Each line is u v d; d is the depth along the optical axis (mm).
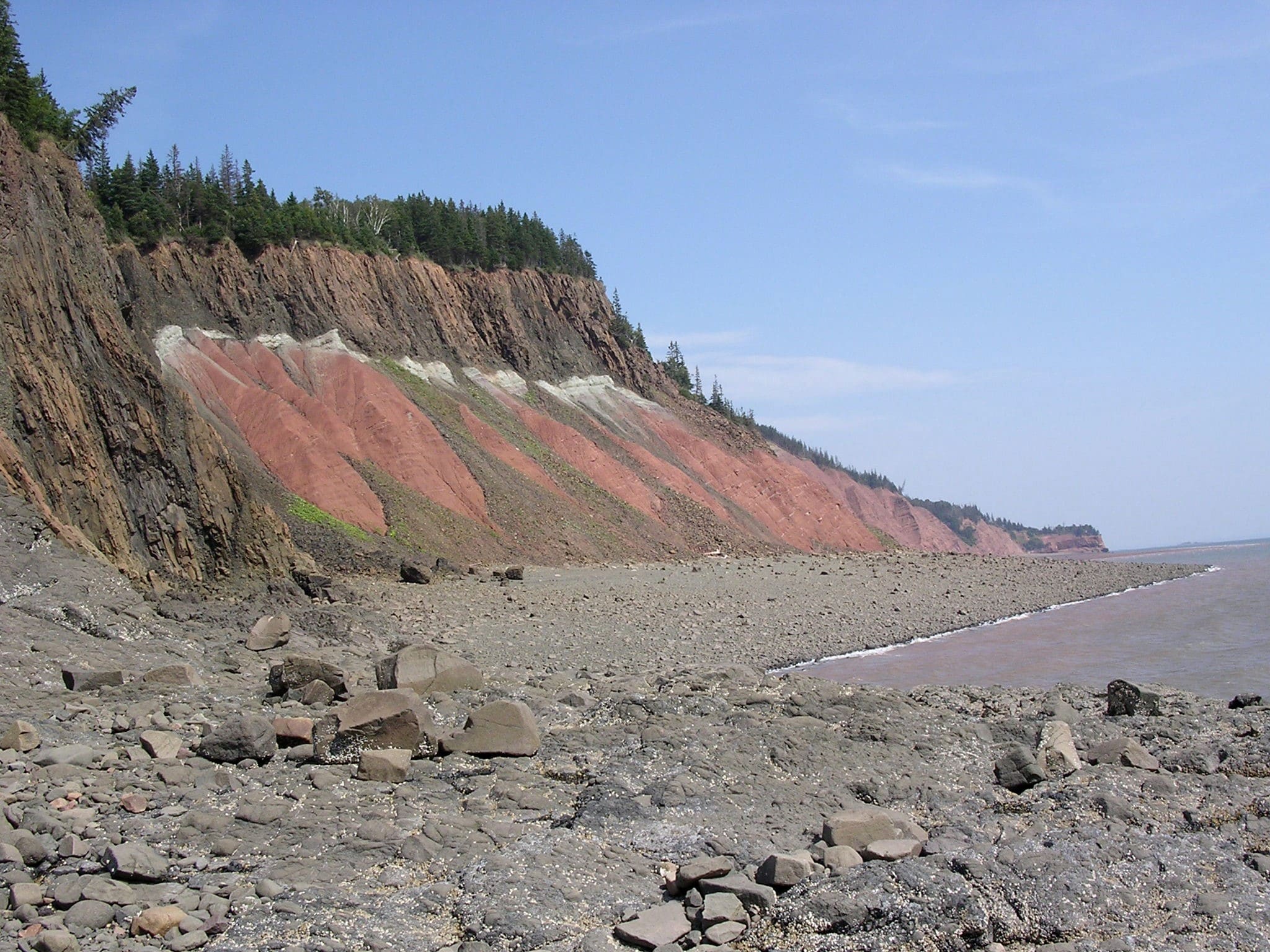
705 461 117812
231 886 11375
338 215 115062
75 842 12117
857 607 51312
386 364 91062
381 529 66688
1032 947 9641
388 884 11609
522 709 16969
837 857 11477
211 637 28562
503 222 125625
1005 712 20703
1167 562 127062
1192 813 13031
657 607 48250
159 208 87125
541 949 10008
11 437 32938
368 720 16266
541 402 106938
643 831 13133
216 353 80438
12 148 38781
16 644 22531
